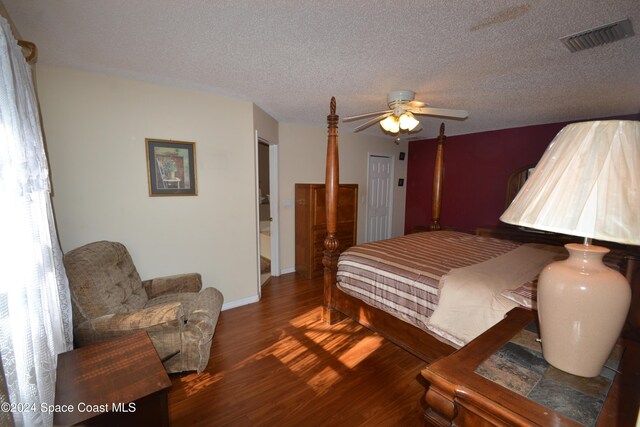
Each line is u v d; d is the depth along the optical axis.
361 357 2.26
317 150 4.51
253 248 3.26
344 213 4.36
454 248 2.51
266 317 2.93
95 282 1.85
